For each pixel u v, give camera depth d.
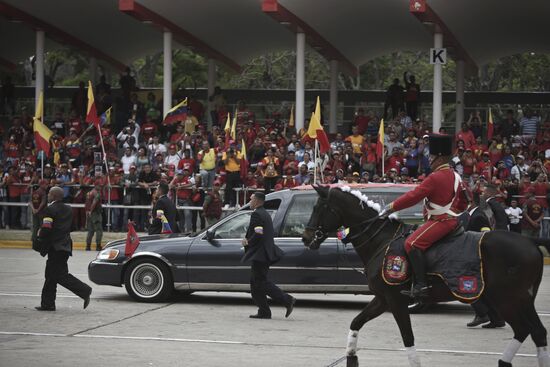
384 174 39.91
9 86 61.72
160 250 24.08
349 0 48.38
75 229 43.47
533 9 48.53
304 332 19.67
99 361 16.14
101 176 42.09
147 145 47.88
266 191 41.06
